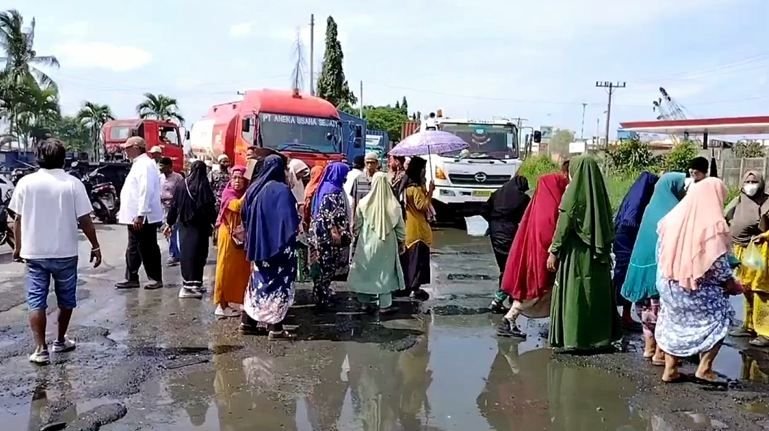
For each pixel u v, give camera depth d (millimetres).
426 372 5840
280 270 6637
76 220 5980
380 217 7531
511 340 6820
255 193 6617
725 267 5320
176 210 8383
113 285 9164
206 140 20344
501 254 7883
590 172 6199
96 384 5395
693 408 5070
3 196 11586
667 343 5523
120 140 29750
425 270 8398
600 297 6355
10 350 6219
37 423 4637
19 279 9438
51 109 45125
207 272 10203
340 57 52969
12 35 42875
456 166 16094
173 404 5027
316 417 4848
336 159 17000
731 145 33594
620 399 5254
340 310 7926
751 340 6902
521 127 16812
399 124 75500
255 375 5680
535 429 4699
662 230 5527
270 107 16547
